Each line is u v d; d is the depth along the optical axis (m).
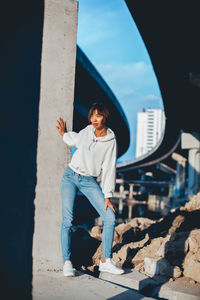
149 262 2.96
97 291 2.28
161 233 4.73
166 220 5.39
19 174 1.18
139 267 3.11
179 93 21.31
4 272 1.12
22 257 1.17
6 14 1.14
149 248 3.49
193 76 17.14
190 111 26.58
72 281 2.49
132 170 101.38
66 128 3.14
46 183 3.01
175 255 3.20
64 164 3.12
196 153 39.38
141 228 5.88
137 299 2.17
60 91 3.15
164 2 10.63
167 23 12.15
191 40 13.36
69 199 2.76
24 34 1.21
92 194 2.79
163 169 86.69
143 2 10.84
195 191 38.56
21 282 1.16
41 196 2.97
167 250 3.25
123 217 30.34
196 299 2.31
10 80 1.16
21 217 1.18
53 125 3.10
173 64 16.30
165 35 13.18
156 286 2.58
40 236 2.92
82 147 2.71
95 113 2.63
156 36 13.27
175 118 30.52
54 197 3.03
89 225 19.09
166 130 44.66
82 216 23.64
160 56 15.36
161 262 2.91
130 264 3.27
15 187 1.17
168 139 53.41
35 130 1.25
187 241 3.21
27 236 1.20
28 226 1.21
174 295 2.41
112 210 2.82
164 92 21.11
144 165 86.88
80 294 2.19
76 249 3.67
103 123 2.66
